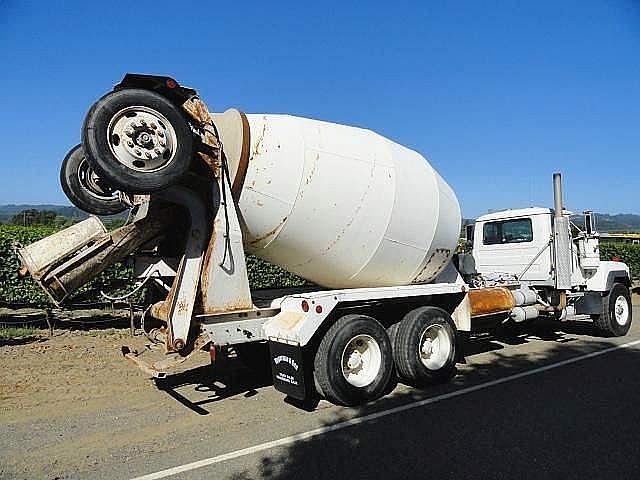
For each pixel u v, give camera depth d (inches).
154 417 222.5
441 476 160.2
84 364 317.7
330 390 227.3
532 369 296.4
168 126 200.7
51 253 218.5
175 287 221.9
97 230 231.8
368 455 177.3
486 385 264.4
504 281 370.0
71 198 274.8
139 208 249.8
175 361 219.5
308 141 247.1
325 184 246.2
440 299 300.4
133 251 237.3
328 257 261.1
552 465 167.3
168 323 219.3
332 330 234.2
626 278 415.2
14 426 211.2
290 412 228.1
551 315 391.9
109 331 428.5
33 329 428.5
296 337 220.4
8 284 437.1
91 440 195.6
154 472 166.7
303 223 246.5
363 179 256.4
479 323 316.8
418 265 287.1
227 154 232.5
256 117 245.4
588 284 398.0
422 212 276.4
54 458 178.9
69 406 238.1
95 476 164.4
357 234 258.5
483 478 158.7
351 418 217.6
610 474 160.6
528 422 207.3
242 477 161.9
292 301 234.1
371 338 243.1
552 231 389.4
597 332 422.3
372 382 239.3
